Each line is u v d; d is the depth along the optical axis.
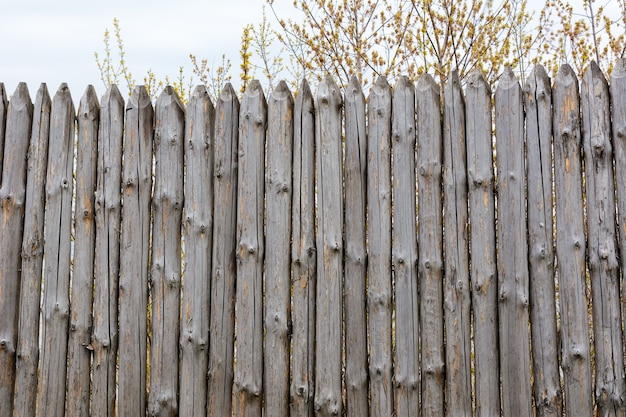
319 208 3.81
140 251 3.89
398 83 3.84
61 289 3.90
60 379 3.88
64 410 3.89
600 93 3.68
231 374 3.84
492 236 3.71
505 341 3.67
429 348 3.72
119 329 3.88
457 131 3.77
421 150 3.78
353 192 3.81
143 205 3.91
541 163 3.70
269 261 3.83
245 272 3.83
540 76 3.73
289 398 3.81
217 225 3.86
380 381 3.74
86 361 3.88
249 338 3.82
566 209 3.67
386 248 3.77
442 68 6.11
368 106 3.85
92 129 3.96
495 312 3.70
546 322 3.64
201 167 3.89
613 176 3.69
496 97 3.77
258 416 3.81
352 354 3.77
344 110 3.89
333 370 3.76
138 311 3.87
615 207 3.69
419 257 3.77
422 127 3.79
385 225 3.78
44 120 3.98
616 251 3.63
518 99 3.74
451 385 3.69
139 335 3.86
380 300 3.75
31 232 3.92
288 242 3.83
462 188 3.75
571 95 3.69
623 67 3.70
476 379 3.70
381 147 3.80
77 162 3.94
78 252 3.90
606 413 3.59
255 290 3.83
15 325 3.92
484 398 3.68
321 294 3.79
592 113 3.68
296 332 3.79
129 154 3.93
